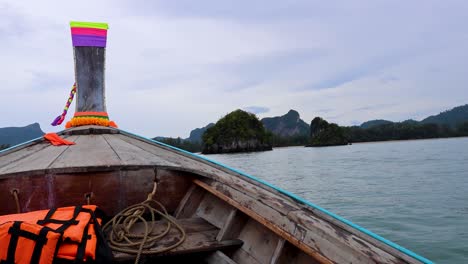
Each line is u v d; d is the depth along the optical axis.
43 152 3.98
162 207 3.23
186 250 2.66
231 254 2.88
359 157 46.75
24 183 2.97
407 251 2.11
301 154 69.56
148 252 2.56
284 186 19.02
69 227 2.23
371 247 2.20
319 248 2.20
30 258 2.03
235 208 3.04
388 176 21.84
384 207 12.54
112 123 5.91
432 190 15.89
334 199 14.48
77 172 3.12
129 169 3.32
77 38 5.73
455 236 8.72
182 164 3.72
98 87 5.79
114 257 2.44
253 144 110.56
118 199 3.28
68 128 5.42
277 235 2.65
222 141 106.81
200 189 3.72
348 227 2.50
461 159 34.19
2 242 2.05
